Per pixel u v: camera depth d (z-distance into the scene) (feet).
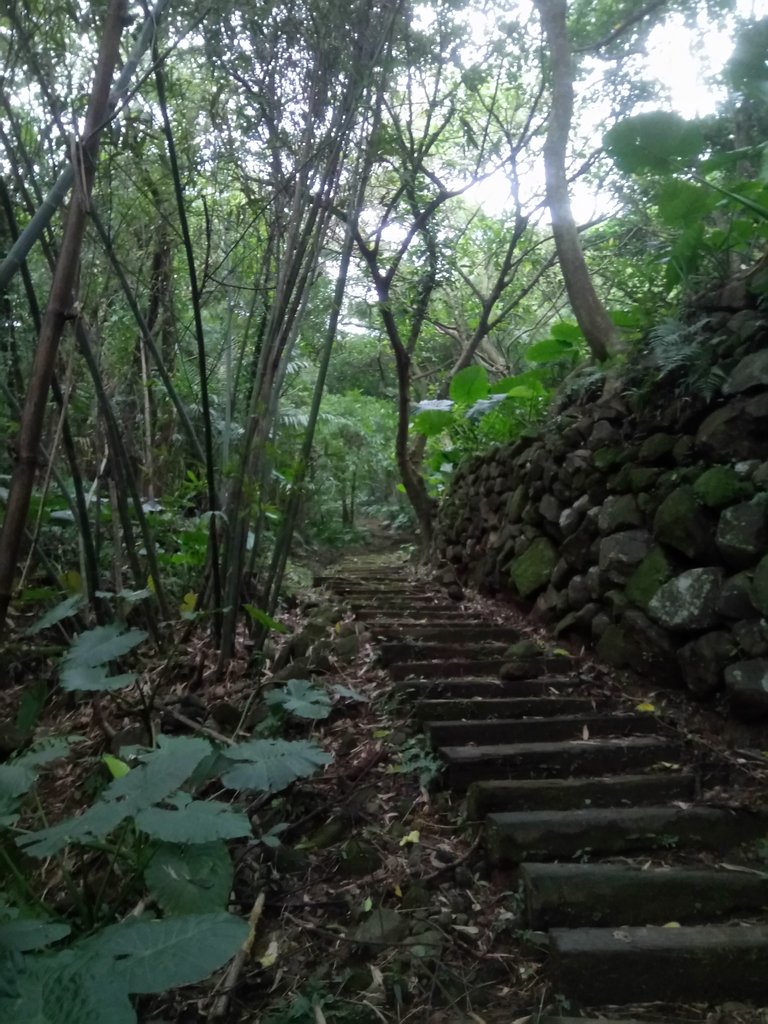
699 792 7.94
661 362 9.75
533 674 10.66
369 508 39.88
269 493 13.01
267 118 10.84
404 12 11.51
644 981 5.98
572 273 14.02
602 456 11.57
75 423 13.02
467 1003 6.10
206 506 15.08
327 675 11.30
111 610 11.30
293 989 6.31
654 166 10.12
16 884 6.79
